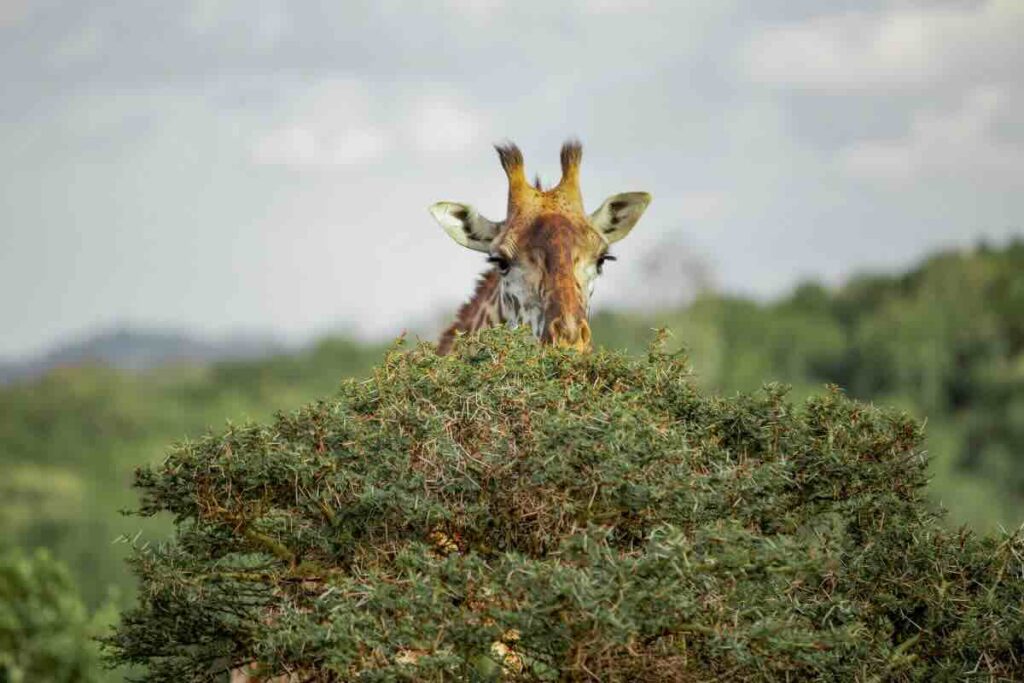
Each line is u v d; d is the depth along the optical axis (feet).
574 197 62.39
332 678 41.19
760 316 581.94
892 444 46.96
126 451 473.67
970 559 46.21
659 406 46.65
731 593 38.40
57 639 94.68
